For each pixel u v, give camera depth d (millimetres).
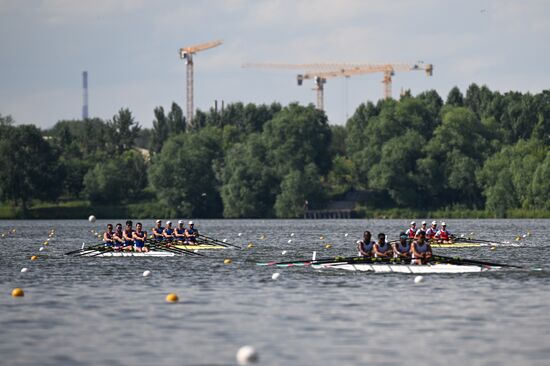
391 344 113000
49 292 164375
